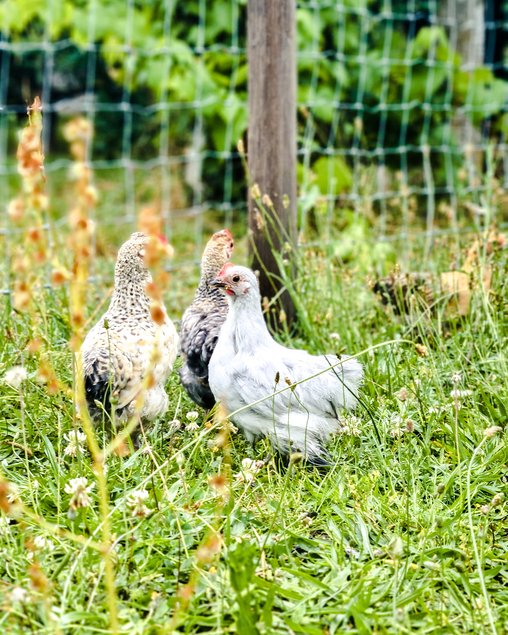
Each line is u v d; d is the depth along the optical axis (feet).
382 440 12.73
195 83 30.25
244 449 13.29
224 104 30.09
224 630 9.09
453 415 13.41
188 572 10.11
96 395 12.32
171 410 14.33
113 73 33.71
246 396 12.51
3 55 44.32
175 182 35.83
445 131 30.81
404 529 11.24
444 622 9.32
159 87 31.22
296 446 12.50
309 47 30.09
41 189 8.09
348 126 30.19
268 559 10.46
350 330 16.70
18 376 11.05
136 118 45.11
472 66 31.86
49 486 11.43
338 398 12.84
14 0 33.83
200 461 12.40
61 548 10.36
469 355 15.49
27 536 10.43
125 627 9.09
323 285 17.85
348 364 13.08
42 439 12.81
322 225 21.56
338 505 11.57
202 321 13.98
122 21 32.30
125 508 10.59
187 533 10.62
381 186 28.02
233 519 10.91
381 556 10.58
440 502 11.52
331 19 30.63
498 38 34.81
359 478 12.38
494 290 16.74
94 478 11.66
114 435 12.05
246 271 12.73
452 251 19.20
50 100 46.96
